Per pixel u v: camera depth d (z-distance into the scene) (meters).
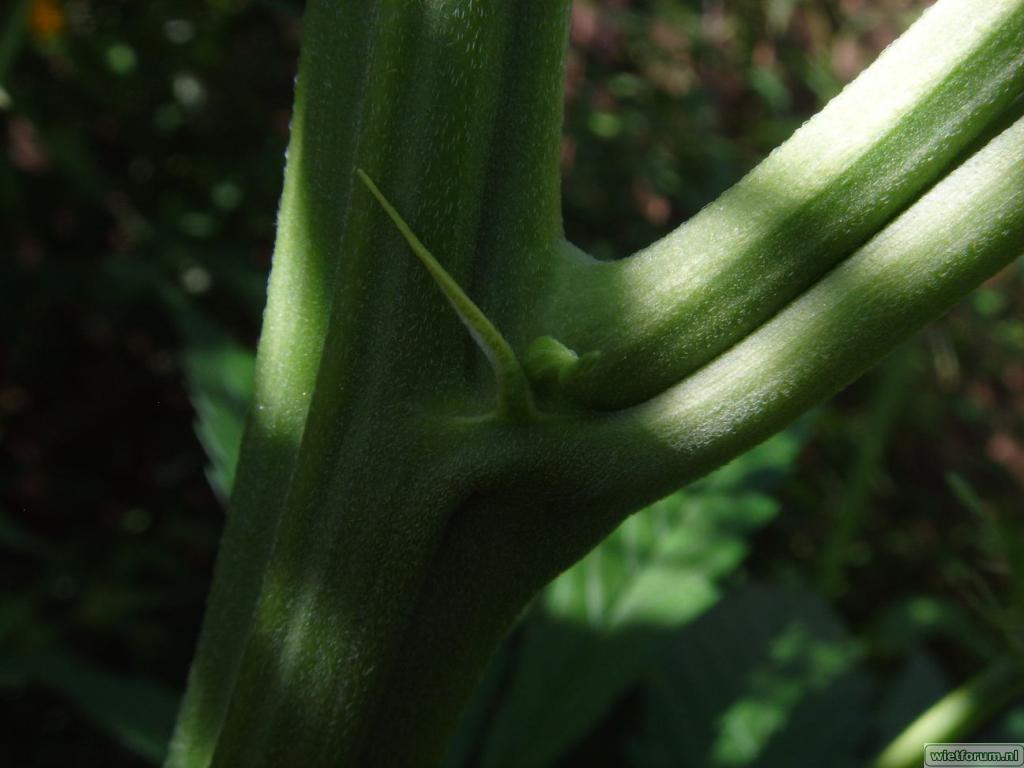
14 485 0.61
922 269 0.13
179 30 0.63
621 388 0.13
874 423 0.44
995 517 0.21
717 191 0.67
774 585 0.37
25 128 0.59
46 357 0.63
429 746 0.14
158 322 0.64
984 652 0.48
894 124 0.13
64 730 0.53
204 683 0.15
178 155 0.63
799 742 0.33
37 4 0.48
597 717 0.27
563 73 0.13
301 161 0.14
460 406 0.13
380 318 0.13
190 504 0.63
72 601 0.54
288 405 0.14
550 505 0.13
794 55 0.74
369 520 0.13
